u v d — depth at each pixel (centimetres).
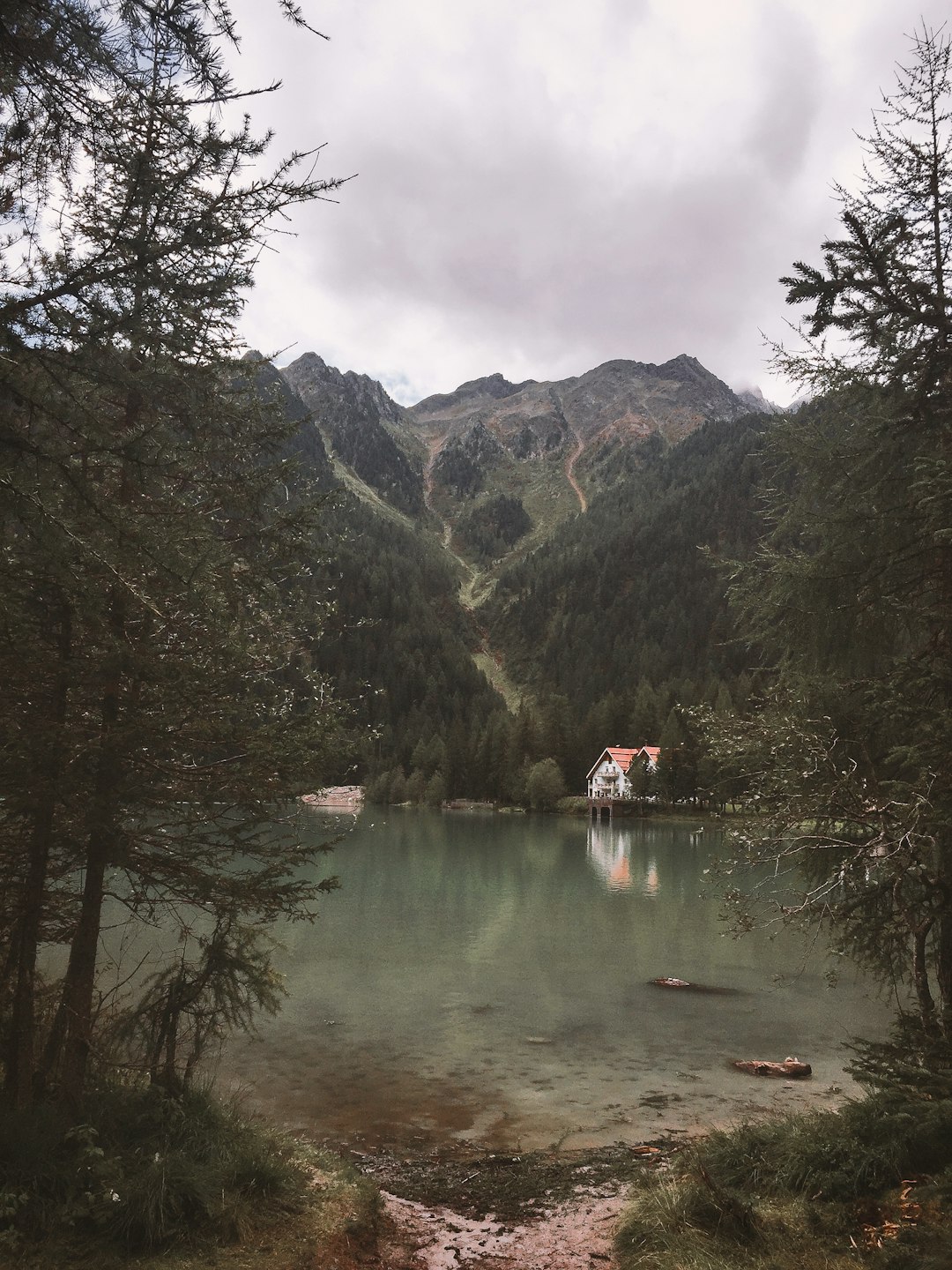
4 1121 579
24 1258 503
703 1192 636
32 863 643
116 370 457
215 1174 624
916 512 777
